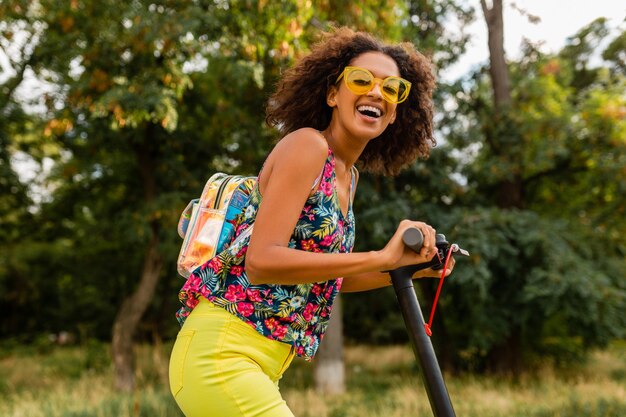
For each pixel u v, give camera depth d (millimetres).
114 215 10625
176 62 7809
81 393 7719
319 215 1392
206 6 7781
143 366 10602
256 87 8750
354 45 1584
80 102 7719
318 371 8914
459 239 8586
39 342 15633
